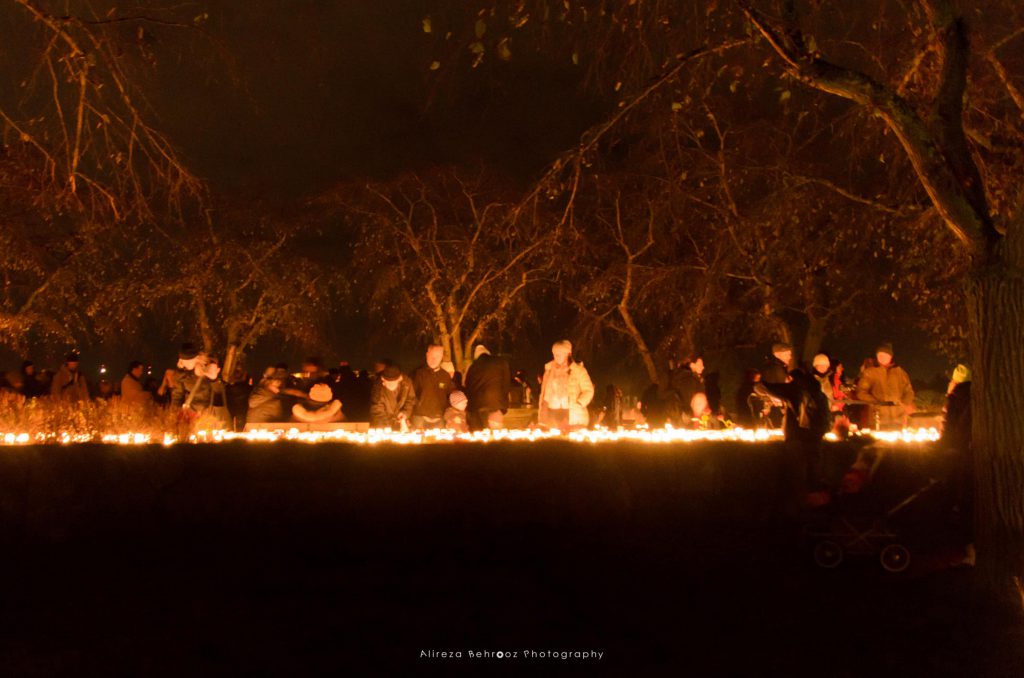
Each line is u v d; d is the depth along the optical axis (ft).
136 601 25.32
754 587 26.81
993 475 25.81
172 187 43.42
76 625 23.25
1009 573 25.41
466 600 25.46
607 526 33.12
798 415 32.83
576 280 113.29
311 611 24.41
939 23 27.86
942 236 54.13
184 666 20.44
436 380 52.60
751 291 96.53
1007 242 26.12
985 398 26.12
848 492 29.30
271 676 19.93
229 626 23.18
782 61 32.24
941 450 30.32
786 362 40.93
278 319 124.57
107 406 44.91
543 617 24.00
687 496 33.65
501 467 33.17
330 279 128.47
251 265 118.73
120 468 32.53
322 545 31.32
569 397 52.75
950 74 27.61
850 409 55.31
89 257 87.56
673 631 22.91
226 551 30.73
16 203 62.85
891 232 61.72
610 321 113.60
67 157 41.98
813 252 83.25
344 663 20.67
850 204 68.28
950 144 27.30
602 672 20.21
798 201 71.05
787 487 32.37
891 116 28.07
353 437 45.73
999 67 39.75
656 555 30.22
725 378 102.78
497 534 32.27
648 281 102.47
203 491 32.50
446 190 119.24
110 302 101.19
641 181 87.92
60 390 63.57
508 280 113.60
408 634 22.62
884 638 22.40
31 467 31.96
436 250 118.73
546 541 31.91
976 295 26.45
